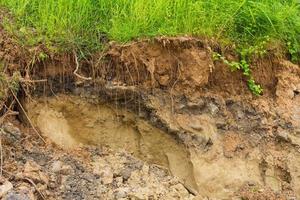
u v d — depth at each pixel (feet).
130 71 14.10
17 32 13.93
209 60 14.40
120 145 14.17
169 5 14.76
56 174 12.85
